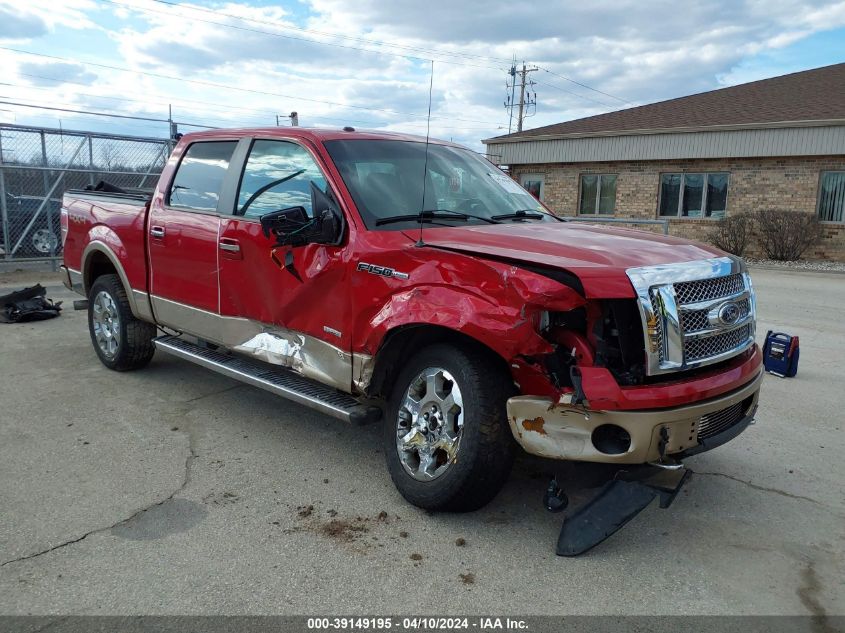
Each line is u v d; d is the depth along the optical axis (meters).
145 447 4.54
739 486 4.11
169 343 5.42
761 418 5.36
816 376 6.66
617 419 3.03
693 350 3.30
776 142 19.09
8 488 3.91
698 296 3.32
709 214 21.11
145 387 5.82
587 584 3.06
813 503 3.89
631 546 3.40
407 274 3.55
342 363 3.93
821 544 3.44
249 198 4.61
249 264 4.46
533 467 4.29
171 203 5.30
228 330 4.76
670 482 3.28
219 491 3.92
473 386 3.34
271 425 4.99
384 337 3.67
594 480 3.40
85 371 6.28
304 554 3.26
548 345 3.14
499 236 3.64
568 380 3.19
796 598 2.98
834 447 4.75
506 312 3.16
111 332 6.17
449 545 3.37
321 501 3.81
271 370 4.62
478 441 3.33
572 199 24.05
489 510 3.73
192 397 5.59
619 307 3.16
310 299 4.08
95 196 6.34
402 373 3.76
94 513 3.63
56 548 3.28
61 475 4.09
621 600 2.94
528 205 4.83
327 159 4.18
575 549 3.25
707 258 3.51
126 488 3.93
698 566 3.22
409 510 3.72
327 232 3.87
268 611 2.82
